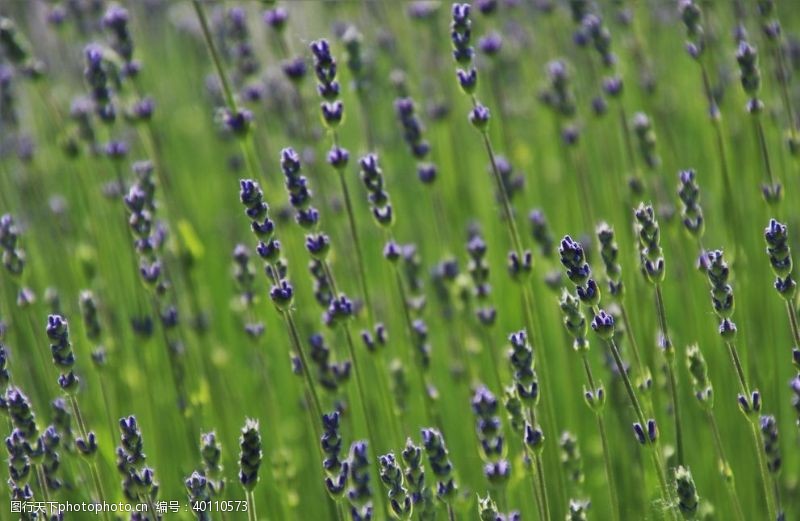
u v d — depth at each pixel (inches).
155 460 433.4
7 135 571.5
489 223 537.0
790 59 510.9
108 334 467.2
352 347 364.8
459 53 358.6
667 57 630.5
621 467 417.1
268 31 576.7
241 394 482.3
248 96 516.4
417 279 449.1
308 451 444.1
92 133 489.4
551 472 386.9
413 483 302.5
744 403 314.0
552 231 553.3
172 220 476.1
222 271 581.9
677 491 315.9
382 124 640.4
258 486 428.1
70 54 617.0
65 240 506.9
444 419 450.6
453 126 564.1
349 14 641.6
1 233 400.2
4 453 392.5
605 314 303.0
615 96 455.8
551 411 384.8
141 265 405.1
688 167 535.8
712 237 491.2
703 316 452.8
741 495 418.3
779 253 304.0
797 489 418.3
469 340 447.2
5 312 455.8
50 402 389.7
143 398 454.6
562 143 520.7
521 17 629.3
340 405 395.5
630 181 453.1
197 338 456.4
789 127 414.9
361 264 387.9
